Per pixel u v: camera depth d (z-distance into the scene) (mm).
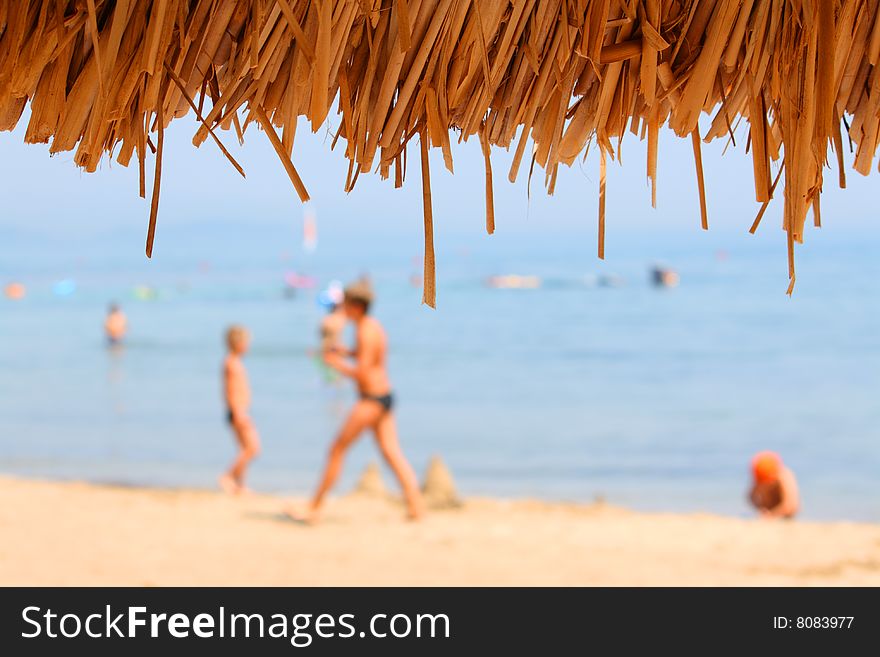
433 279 1246
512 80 1403
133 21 1181
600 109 1398
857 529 7645
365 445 15359
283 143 1259
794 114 1354
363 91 1296
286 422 17562
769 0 1360
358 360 7664
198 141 1222
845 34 1446
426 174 1280
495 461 14250
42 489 8992
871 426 17625
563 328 37781
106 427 16641
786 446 15781
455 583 6043
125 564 6316
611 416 18891
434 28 1293
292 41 1259
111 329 30859
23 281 78750
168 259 153250
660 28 1363
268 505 8492
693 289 59531
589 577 6199
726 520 8047
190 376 24219
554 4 1360
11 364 26797
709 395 21797
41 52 1170
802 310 43906
